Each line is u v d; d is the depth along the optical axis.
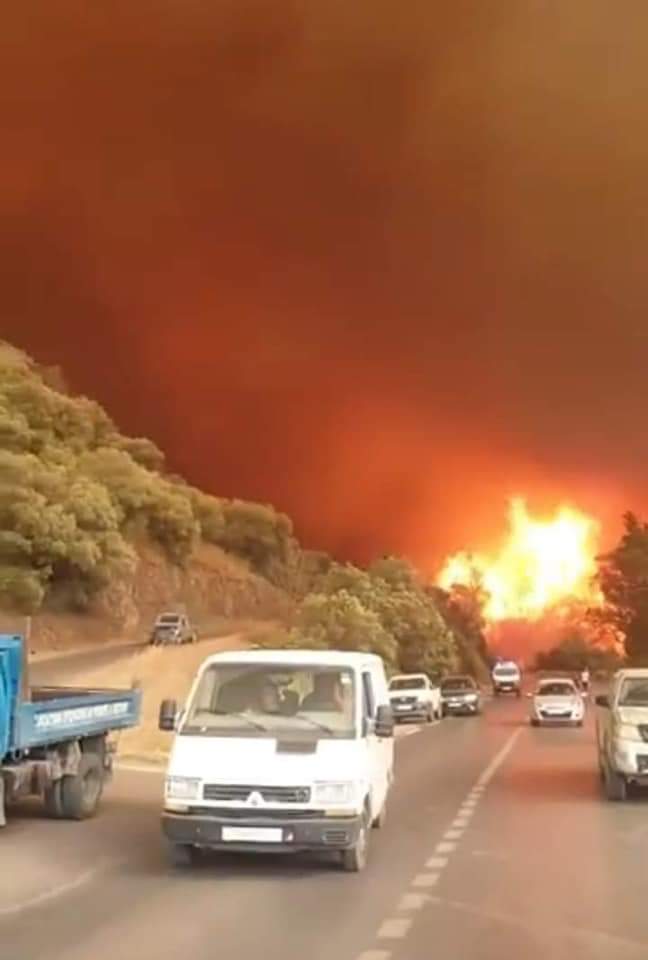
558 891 12.14
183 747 13.09
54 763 16.94
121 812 18.48
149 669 56.09
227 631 88.75
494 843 15.53
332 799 12.71
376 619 64.44
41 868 13.41
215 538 118.38
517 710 62.84
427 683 50.56
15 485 70.00
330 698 13.81
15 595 67.06
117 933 10.08
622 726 20.17
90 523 75.06
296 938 9.90
